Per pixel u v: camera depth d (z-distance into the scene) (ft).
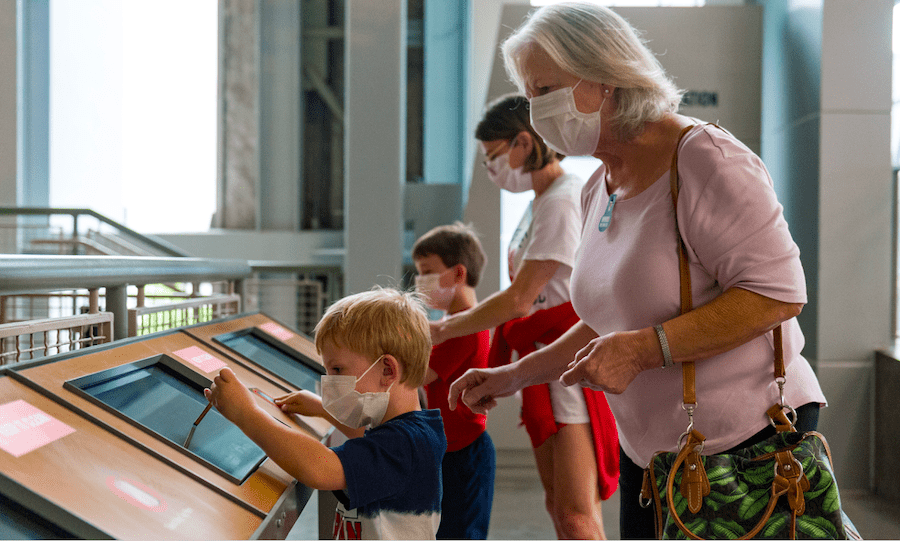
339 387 3.43
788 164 13.21
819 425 12.36
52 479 2.12
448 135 21.09
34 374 2.73
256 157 26.40
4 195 23.13
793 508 2.89
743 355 3.26
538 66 3.58
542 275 5.86
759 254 3.05
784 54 13.29
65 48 25.46
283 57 25.95
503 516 10.93
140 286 4.80
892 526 10.60
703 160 3.22
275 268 14.98
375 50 13.97
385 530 3.21
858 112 12.03
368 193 14.03
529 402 5.93
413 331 3.54
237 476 2.96
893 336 12.50
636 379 3.60
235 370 4.44
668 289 3.35
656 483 3.22
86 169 25.99
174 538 2.19
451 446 5.72
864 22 11.96
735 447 3.29
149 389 3.46
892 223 12.48
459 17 20.99
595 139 3.59
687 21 14.12
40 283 2.81
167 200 26.58
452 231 6.81
